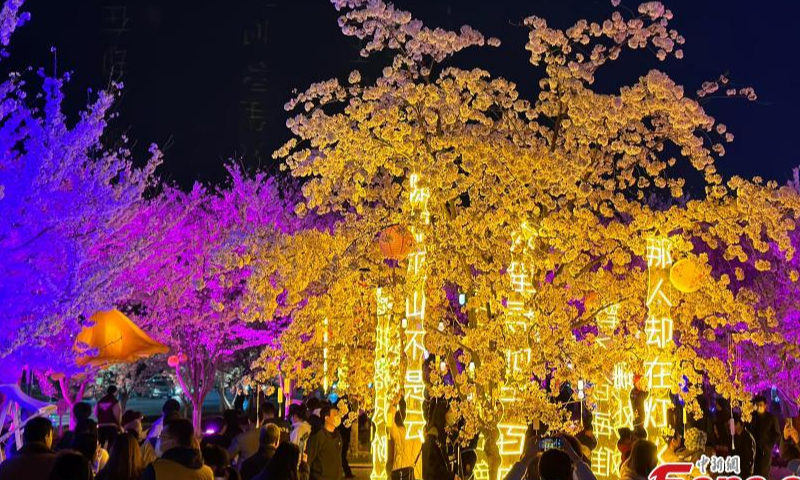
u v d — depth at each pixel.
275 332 25.95
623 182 10.34
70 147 12.20
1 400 11.18
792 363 22.52
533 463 7.03
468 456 11.25
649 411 10.16
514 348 9.14
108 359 13.40
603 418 12.05
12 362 11.09
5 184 11.32
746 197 9.80
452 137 9.85
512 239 9.68
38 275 11.23
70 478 5.72
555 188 9.63
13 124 12.00
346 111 10.50
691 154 10.31
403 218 9.84
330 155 10.46
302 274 10.05
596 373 9.67
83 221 12.58
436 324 10.30
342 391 11.43
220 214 28.20
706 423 16.42
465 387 9.47
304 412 12.38
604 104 10.11
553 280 9.90
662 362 10.04
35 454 6.80
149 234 18.81
